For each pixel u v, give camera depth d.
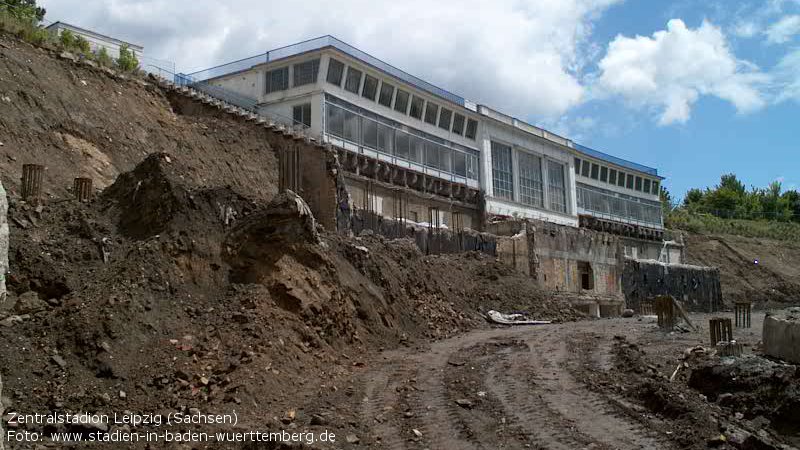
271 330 17.17
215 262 18.53
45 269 15.91
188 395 13.62
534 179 60.59
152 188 19.52
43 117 24.73
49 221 18.17
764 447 12.79
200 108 35.28
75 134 25.58
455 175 51.34
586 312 49.50
